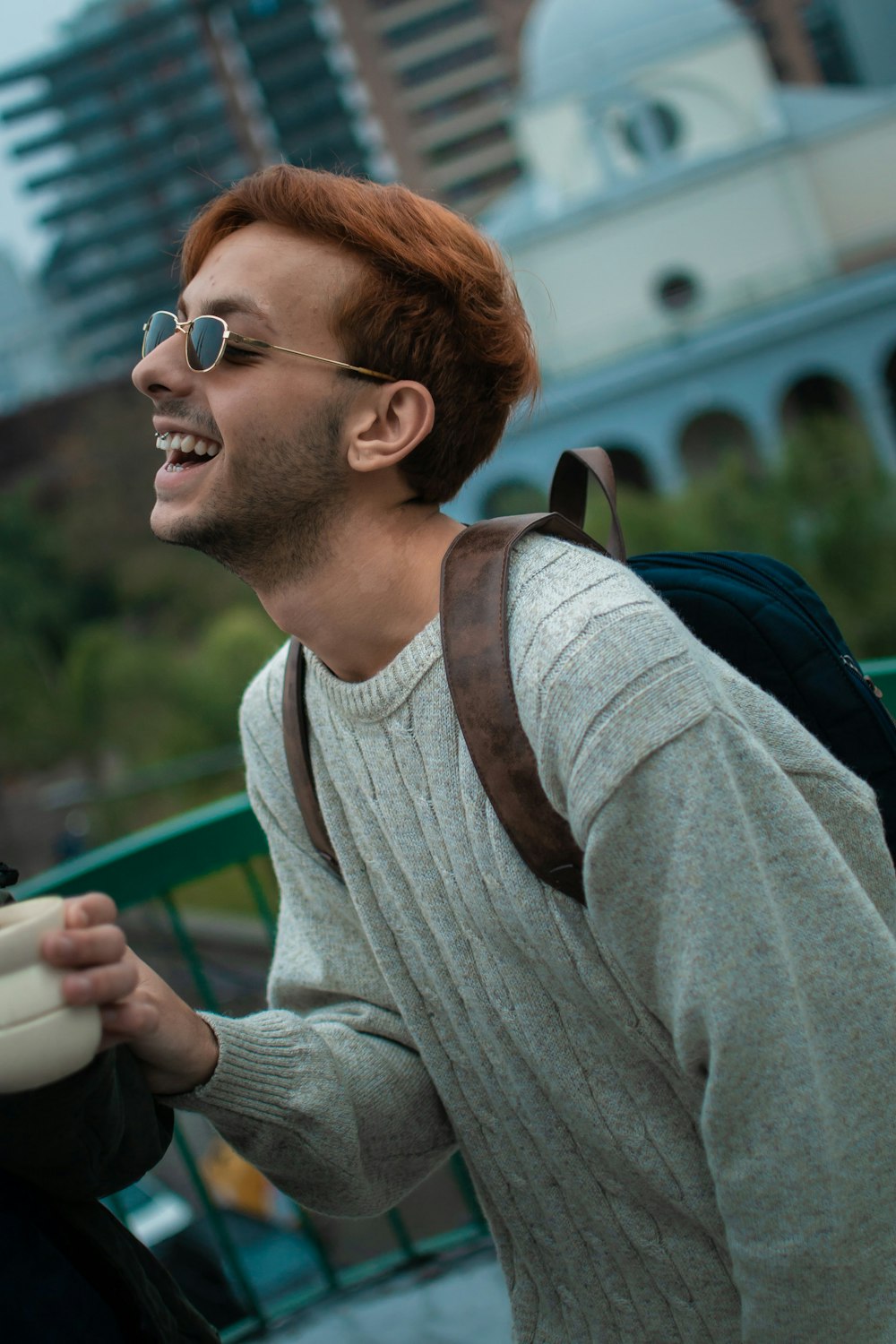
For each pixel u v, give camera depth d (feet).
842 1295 3.41
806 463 66.18
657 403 104.37
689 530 66.28
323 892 4.56
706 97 116.26
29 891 6.29
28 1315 2.96
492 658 3.53
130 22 317.63
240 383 3.75
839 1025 3.37
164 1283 3.58
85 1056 2.87
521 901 3.64
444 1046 4.20
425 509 4.13
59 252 348.18
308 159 4.05
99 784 70.18
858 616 61.62
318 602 3.98
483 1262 7.04
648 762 3.24
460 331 3.99
